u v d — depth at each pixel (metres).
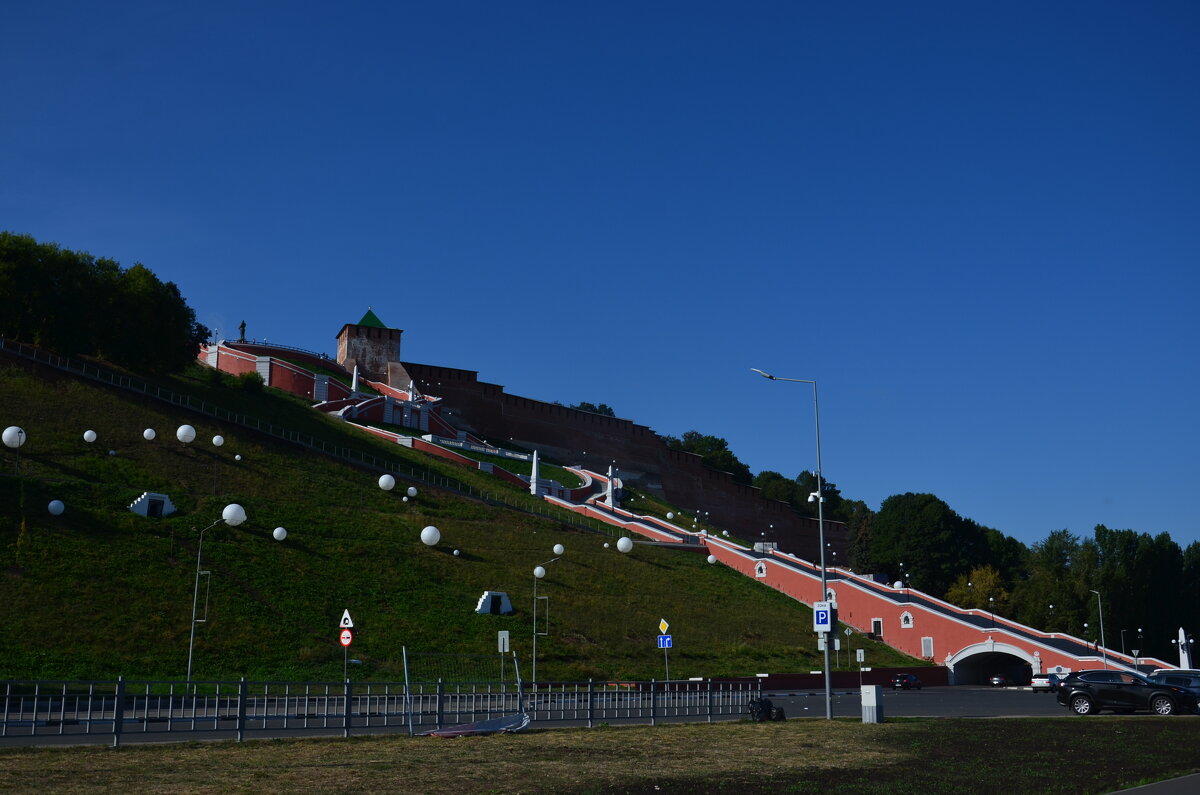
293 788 18.94
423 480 88.62
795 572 89.94
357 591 59.56
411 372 141.88
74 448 65.69
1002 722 36.38
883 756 25.56
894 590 86.62
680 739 29.48
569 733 30.69
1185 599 106.69
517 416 145.62
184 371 96.50
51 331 80.94
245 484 70.94
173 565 54.81
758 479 198.00
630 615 70.31
